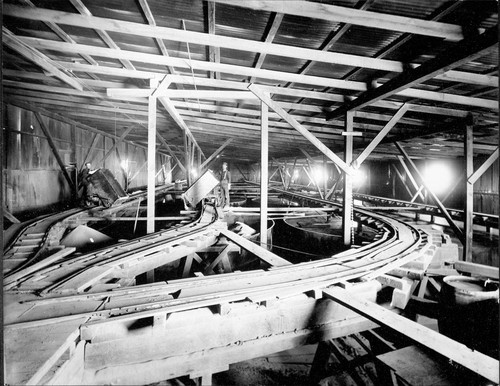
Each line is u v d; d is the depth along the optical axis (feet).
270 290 11.73
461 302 11.16
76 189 38.34
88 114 35.42
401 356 8.87
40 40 15.94
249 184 88.53
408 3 11.37
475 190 48.01
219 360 10.37
